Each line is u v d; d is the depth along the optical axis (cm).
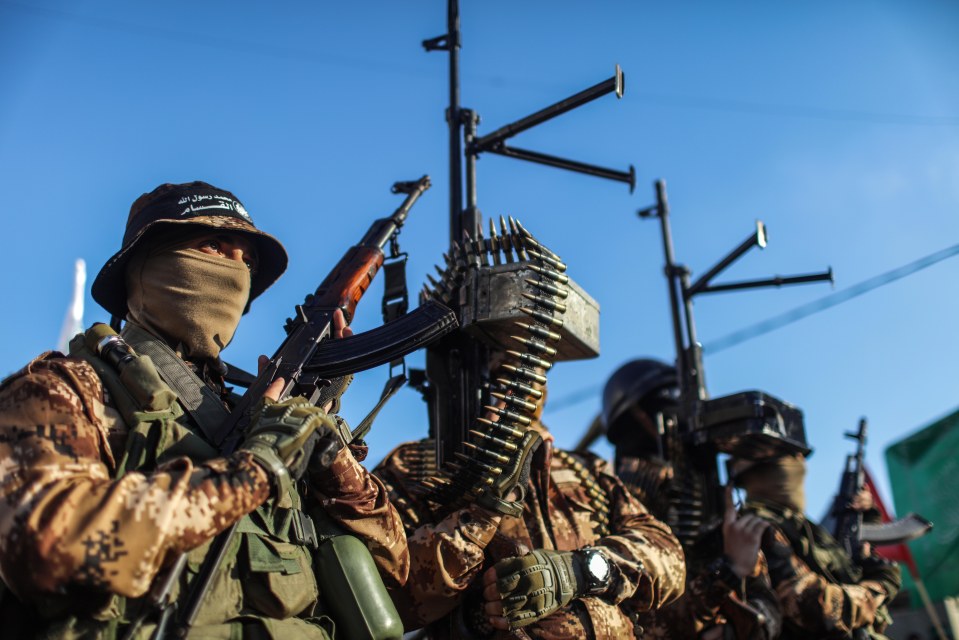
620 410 716
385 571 334
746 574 493
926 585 817
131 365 280
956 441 848
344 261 395
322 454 292
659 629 479
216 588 270
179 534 240
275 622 277
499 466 363
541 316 373
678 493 577
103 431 264
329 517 323
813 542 589
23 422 248
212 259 326
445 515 383
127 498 237
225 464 258
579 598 375
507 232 392
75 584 229
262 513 287
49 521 228
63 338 470
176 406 294
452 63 518
